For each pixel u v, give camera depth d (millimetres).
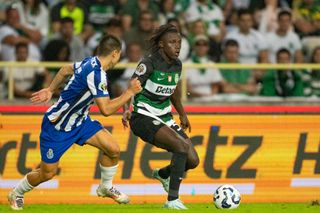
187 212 23797
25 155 31672
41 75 35906
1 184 31422
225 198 25719
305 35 44938
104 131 25344
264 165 32781
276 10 45781
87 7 43000
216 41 42000
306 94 37344
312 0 47250
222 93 36688
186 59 40688
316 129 33188
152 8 43500
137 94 25344
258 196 32594
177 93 26484
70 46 40500
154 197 32031
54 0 43250
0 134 31516
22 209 25703
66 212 24438
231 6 46094
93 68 23766
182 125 27078
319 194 33062
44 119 24797
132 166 31984
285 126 33000
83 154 31703
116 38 24422
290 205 29547
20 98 35812
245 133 32750
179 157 24562
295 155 33000
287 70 37156
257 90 36969
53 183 31422
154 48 25266
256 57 42531
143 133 25141
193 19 44000
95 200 31641
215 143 32531
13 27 41031
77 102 24297
